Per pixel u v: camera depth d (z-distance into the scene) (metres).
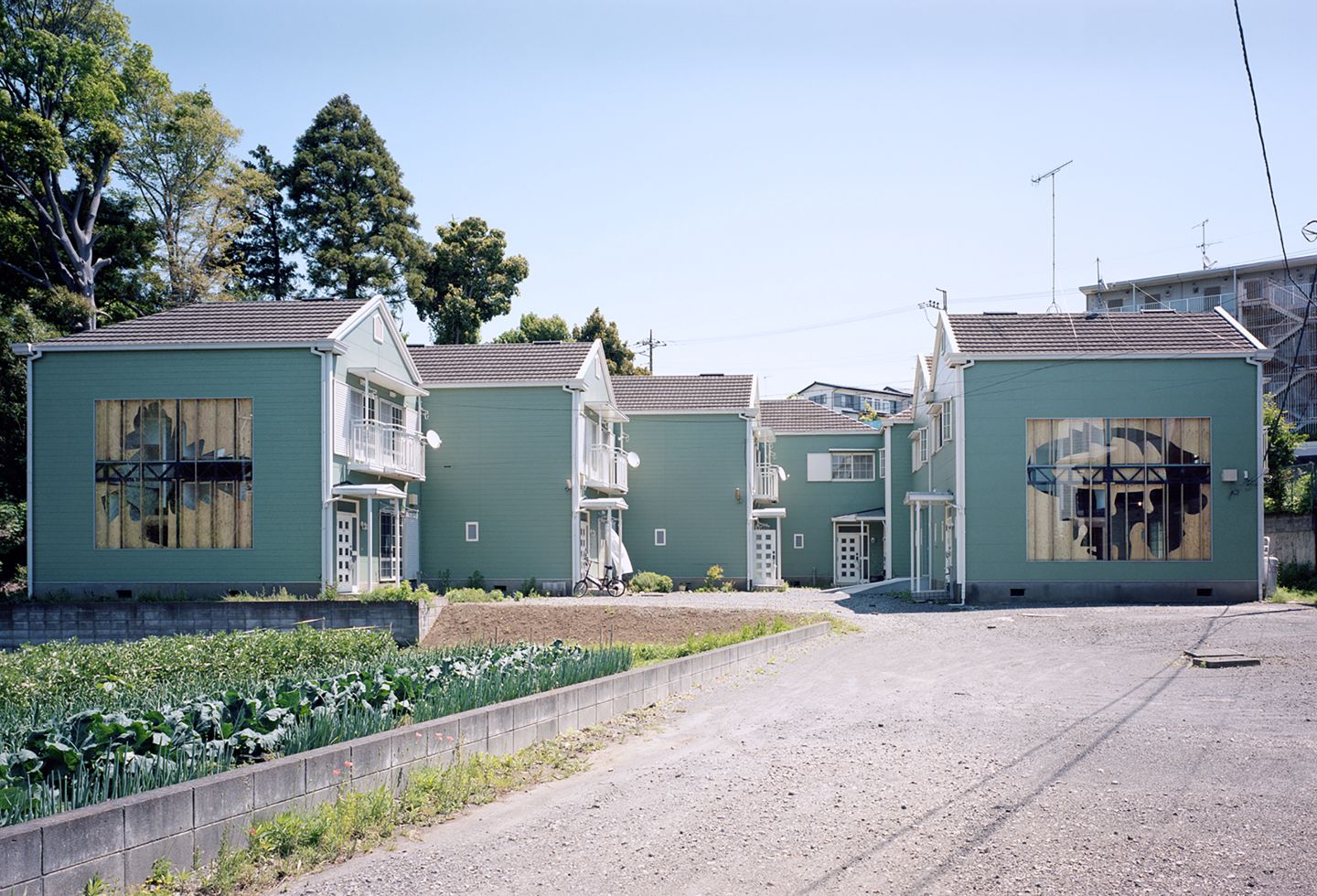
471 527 27.88
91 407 22.23
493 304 45.97
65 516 22.12
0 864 4.69
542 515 27.73
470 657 11.08
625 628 19.98
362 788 6.82
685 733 9.31
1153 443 23.48
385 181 43.97
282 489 21.89
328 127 43.88
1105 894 5.18
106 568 22.02
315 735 7.20
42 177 32.09
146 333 22.73
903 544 34.81
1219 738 8.67
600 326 49.81
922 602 24.39
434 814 6.76
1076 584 23.28
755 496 33.91
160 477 22.08
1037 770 7.66
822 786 7.31
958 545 23.56
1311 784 7.16
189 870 5.56
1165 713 9.84
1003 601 23.36
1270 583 23.33
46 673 11.18
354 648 14.27
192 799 5.65
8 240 32.66
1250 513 23.25
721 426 32.53
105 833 5.16
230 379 22.09
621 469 31.70
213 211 37.97
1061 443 23.59
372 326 24.56
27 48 30.98
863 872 5.55
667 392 33.91
